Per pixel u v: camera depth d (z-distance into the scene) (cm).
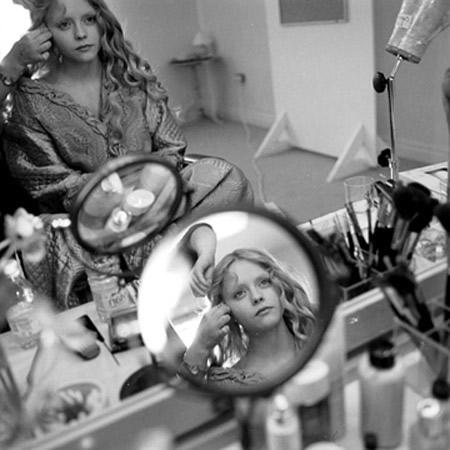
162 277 65
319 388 57
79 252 75
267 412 56
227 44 341
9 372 61
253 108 330
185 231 65
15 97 115
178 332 63
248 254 64
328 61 249
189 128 325
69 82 117
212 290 63
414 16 100
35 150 113
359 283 62
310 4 257
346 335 60
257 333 61
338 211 83
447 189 81
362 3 222
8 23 115
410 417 57
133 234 65
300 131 270
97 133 115
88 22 114
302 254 63
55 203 107
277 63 295
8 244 67
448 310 60
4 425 53
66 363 65
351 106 233
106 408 56
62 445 52
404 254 65
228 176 91
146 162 64
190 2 342
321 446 56
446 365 56
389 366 56
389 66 209
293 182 165
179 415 57
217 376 59
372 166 185
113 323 69
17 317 70
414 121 176
